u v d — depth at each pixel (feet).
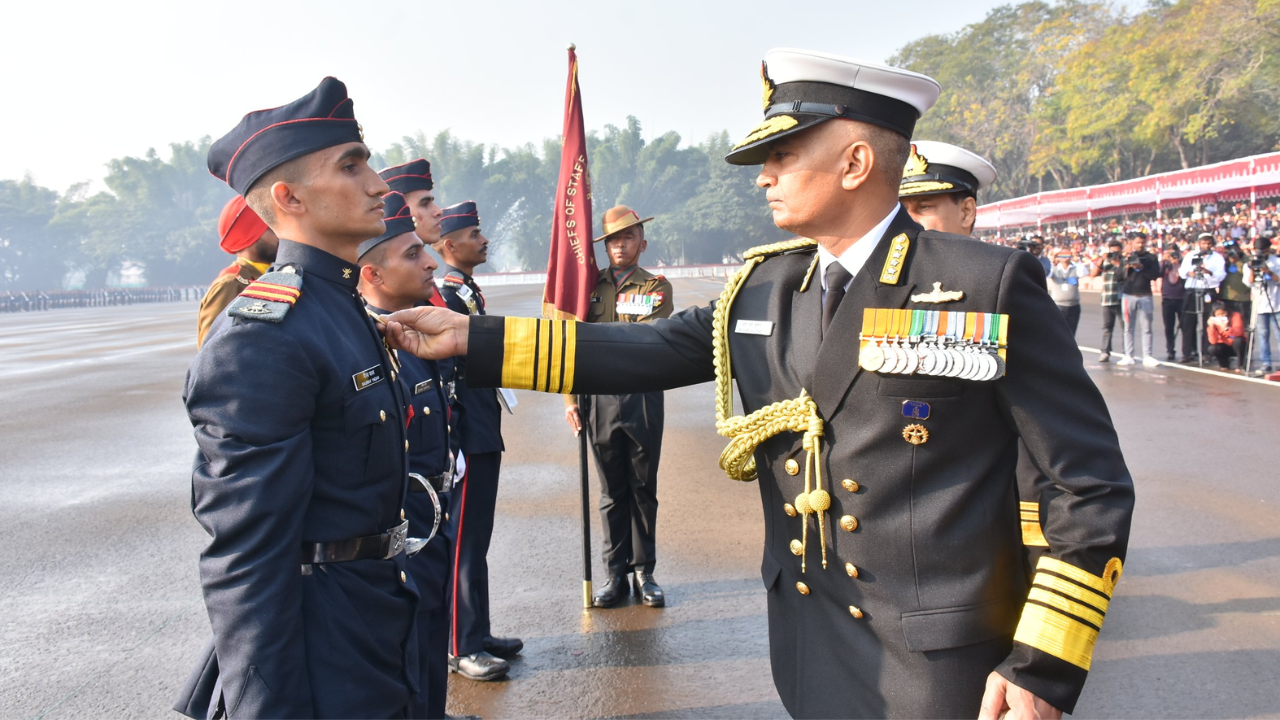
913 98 5.66
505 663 11.44
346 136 6.69
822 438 5.76
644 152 290.15
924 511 5.40
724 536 16.69
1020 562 5.62
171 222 260.83
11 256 253.65
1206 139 127.44
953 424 5.35
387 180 12.81
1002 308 5.28
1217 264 36.91
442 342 6.78
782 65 5.74
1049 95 154.30
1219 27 106.83
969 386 5.33
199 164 265.34
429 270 10.41
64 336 74.95
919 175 9.53
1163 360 39.42
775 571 6.28
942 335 5.35
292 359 5.94
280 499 5.68
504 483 21.06
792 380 5.93
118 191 262.67
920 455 5.40
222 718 6.13
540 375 6.71
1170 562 14.73
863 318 5.59
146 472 22.85
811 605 6.03
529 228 286.25
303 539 6.19
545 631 12.84
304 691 5.77
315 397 6.15
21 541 17.04
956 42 176.35
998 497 5.44
